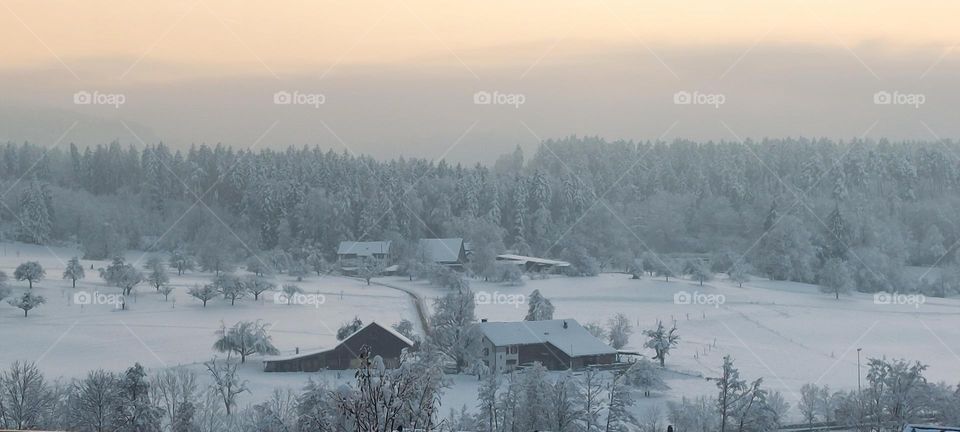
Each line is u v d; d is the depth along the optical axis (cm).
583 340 11131
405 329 12144
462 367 10606
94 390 6794
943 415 7606
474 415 7731
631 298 16975
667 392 9162
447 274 18312
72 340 11694
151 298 15575
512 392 7631
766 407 7388
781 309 15912
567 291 17725
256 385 9062
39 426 6744
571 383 7475
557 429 7081
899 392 7762
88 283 16812
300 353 10681
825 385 9106
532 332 10994
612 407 7288
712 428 7444
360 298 16488
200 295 15112
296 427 6588
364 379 2980
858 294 18262
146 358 10575
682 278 19512
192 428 6706
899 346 12781
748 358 11538
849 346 12688
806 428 7706
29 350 11025
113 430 6550
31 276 16162
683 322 14438
